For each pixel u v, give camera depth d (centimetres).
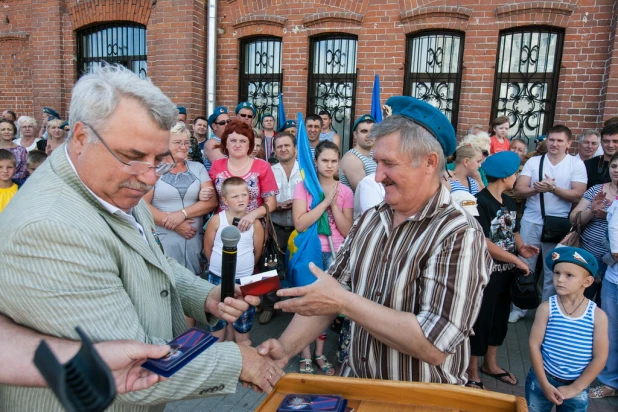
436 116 147
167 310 148
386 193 152
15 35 812
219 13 708
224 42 711
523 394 325
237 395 311
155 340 127
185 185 353
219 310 152
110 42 774
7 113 757
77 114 120
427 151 144
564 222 413
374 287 156
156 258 146
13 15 816
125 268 130
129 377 110
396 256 152
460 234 141
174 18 686
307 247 335
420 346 135
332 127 692
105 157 119
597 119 568
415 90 646
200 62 706
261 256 361
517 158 313
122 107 117
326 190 362
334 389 136
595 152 480
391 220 163
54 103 792
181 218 345
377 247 161
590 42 562
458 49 622
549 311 251
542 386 245
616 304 317
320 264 338
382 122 151
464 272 138
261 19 680
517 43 602
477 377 327
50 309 108
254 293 156
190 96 693
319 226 345
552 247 431
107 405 40
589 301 247
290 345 161
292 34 673
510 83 612
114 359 106
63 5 771
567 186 431
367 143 404
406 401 132
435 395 129
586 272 241
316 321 169
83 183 125
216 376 129
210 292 171
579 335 241
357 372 165
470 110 615
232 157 375
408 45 637
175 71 696
